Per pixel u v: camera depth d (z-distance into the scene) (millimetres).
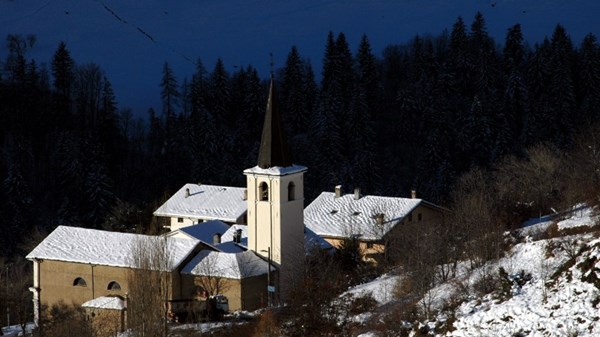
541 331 59531
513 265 77188
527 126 182625
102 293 99312
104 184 156750
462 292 73438
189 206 139000
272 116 101688
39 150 177250
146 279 80062
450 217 104750
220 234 108688
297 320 79062
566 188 115938
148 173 178125
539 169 123625
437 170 179250
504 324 61969
